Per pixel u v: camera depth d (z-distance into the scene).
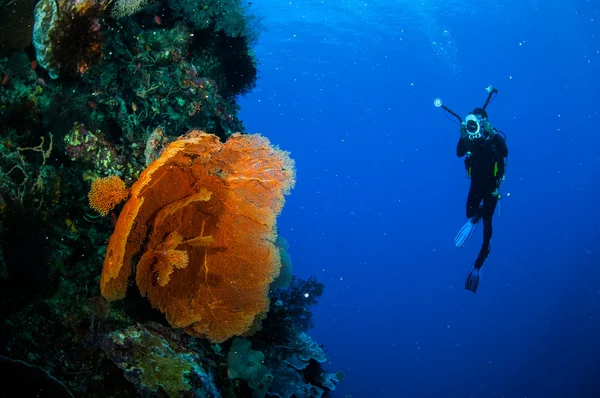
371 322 32.16
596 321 24.98
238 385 4.02
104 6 3.44
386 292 42.50
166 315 3.31
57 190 3.38
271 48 38.34
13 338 2.96
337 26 34.66
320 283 6.31
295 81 55.28
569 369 20.91
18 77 3.36
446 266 51.91
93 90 3.71
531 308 30.34
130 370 3.17
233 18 5.23
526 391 20.28
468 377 22.38
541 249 43.25
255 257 3.71
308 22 32.78
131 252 3.15
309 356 5.44
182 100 4.55
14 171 3.14
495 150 8.48
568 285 32.22
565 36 49.47
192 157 3.43
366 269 55.66
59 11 3.17
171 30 4.64
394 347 26.75
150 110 4.25
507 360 23.61
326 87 61.03
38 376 2.85
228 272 3.64
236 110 6.31
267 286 3.73
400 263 56.69
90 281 3.37
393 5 31.97
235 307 3.64
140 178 2.94
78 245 3.44
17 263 3.01
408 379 21.97
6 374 2.72
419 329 30.41
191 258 3.53
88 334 3.25
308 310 6.25
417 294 40.34
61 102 3.50
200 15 4.88
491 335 27.50
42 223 3.22
